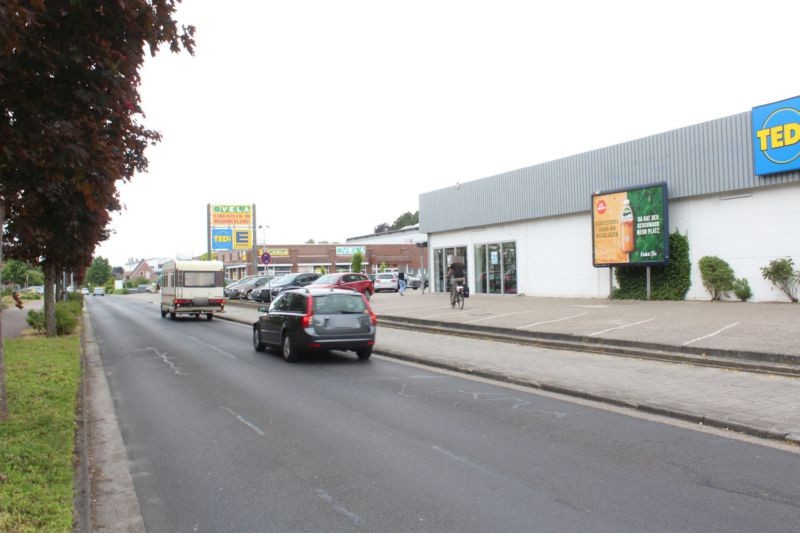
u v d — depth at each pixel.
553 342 13.69
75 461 5.82
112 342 18.19
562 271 26.50
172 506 4.92
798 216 18.22
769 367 9.68
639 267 22.72
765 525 4.28
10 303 38.62
